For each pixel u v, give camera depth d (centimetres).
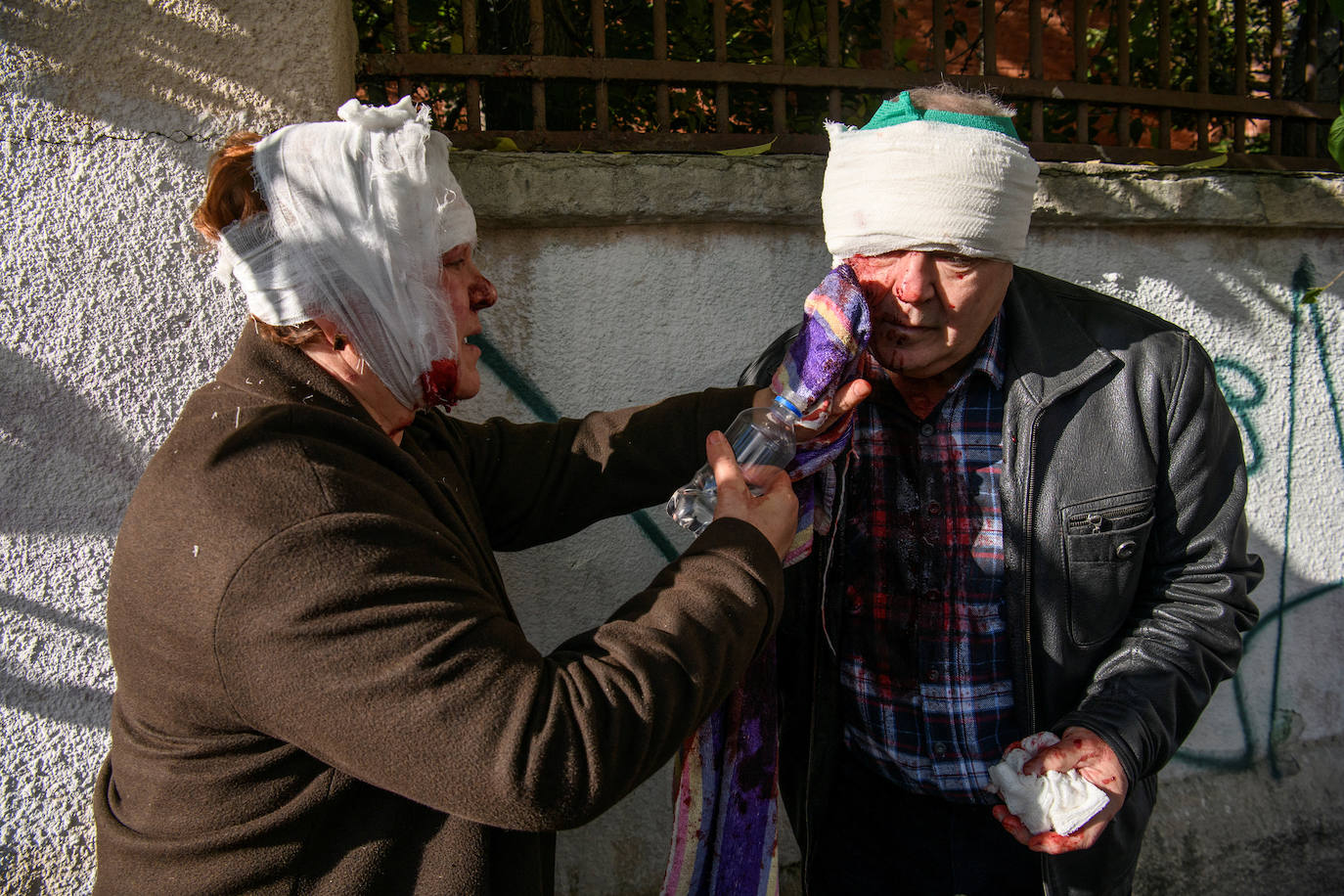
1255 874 232
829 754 156
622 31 242
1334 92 264
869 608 154
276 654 88
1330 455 234
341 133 101
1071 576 141
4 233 148
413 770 90
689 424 145
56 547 157
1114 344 142
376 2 240
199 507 91
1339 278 222
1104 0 273
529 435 146
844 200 133
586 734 93
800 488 138
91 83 148
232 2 151
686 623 102
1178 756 234
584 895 201
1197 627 139
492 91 219
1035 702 145
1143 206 205
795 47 261
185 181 153
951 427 149
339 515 92
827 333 125
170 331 157
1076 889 146
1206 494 139
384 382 108
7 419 152
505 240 181
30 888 162
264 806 97
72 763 162
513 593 192
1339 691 244
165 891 100
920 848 158
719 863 150
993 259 129
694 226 188
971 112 129
